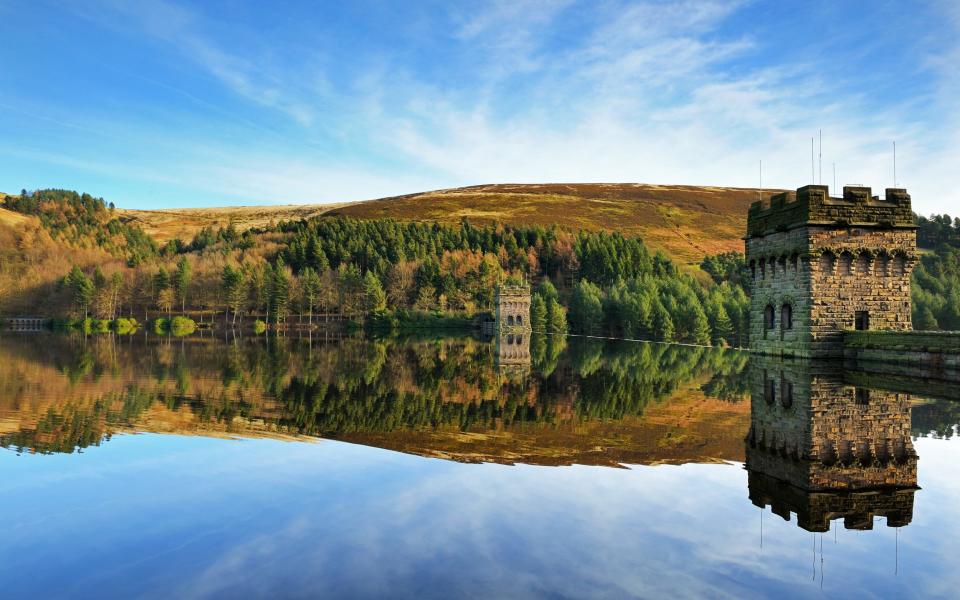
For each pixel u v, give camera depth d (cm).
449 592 1048
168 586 1075
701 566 1166
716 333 11344
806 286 5031
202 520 1423
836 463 1919
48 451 2153
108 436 2427
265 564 1166
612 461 1984
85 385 4128
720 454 2069
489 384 4338
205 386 4138
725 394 3550
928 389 3481
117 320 18750
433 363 6372
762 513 1469
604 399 3469
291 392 3859
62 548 1254
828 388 3562
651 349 8662
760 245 5738
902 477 1769
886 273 5066
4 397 3503
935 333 4000
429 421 2795
